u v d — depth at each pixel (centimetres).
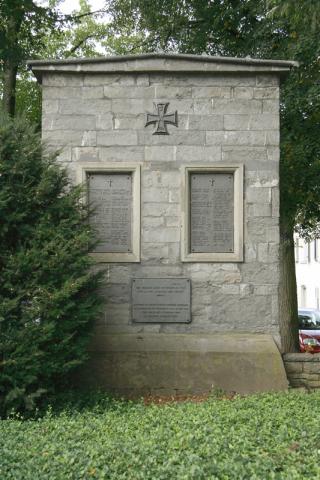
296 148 1596
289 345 1702
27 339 898
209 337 1087
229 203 1122
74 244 936
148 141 1127
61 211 959
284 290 1712
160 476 608
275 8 1152
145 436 751
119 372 1060
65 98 1136
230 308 1105
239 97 1133
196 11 1819
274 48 1691
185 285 1105
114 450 691
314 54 1539
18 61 1739
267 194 1119
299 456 657
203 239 1118
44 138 1128
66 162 1126
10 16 1727
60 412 921
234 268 1111
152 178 1122
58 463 659
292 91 1581
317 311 2444
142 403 984
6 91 1855
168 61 1128
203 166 1118
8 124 954
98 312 967
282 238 1709
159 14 1869
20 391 884
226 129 1128
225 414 848
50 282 918
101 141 1128
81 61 1123
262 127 1129
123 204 1122
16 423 851
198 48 1845
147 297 1104
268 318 1105
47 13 1836
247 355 1068
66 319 934
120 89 1135
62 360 932
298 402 932
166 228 1116
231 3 1767
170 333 1101
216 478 596
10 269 915
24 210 944
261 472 607
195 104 1132
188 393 1057
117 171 1122
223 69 1124
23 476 634
